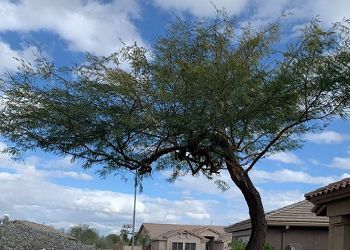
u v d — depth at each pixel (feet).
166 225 259.80
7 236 81.00
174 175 44.01
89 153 36.94
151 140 36.17
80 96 34.04
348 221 43.24
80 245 108.78
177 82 33.37
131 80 33.53
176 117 33.01
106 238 223.51
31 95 34.35
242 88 32.91
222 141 35.78
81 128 34.65
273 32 50.37
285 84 34.22
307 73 34.47
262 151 38.32
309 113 36.06
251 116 34.35
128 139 35.68
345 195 41.27
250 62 34.09
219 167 37.83
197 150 36.04
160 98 32.96
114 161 37.37
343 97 35.22
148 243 241.55
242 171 37.22
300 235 82.58
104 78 33.58
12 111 34.60
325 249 81.10
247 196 37.32
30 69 34.76
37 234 93.15
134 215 151.43
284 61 34.88
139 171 38.11
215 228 235.81
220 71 32.81
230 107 33.55
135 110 33.88
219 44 34.78
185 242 221.25
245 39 34.71
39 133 35.53
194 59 34.81
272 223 81.66
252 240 36.88
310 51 34.27
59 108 33.68
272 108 34.58
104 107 33.76
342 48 34.42
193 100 33.17
